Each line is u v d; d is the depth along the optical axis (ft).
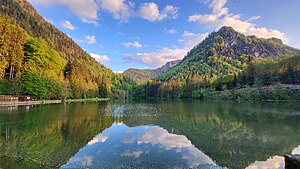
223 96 383.24
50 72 284.82
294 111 156.04
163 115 140.87
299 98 288.51
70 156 52.54
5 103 176.86
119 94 558.15
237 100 335.67
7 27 229.45
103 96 463.42
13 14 611.06
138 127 95.61
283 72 367.66
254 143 66.13
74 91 327.67
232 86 429.38
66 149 58.75
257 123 103.14
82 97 363.97
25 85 227.40
